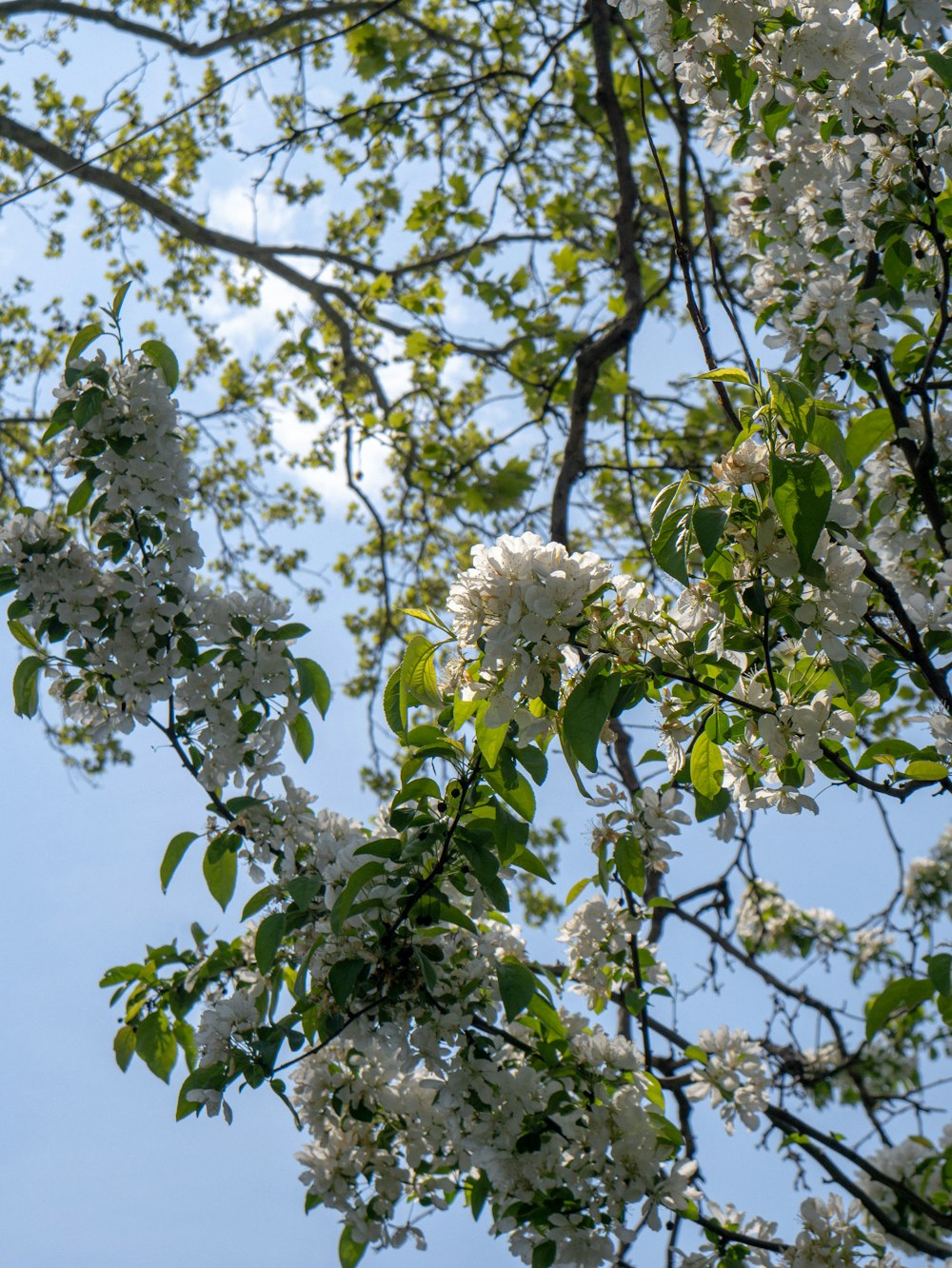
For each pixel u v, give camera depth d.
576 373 5.12
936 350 3.13
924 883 6.39
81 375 3.00
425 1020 2.73
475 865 2.45
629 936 3.20
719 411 7.99
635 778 4.20
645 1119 2.75
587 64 8.55
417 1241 3.00
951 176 2.92
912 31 2.93
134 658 3.02
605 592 2.18
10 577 3.03
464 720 2.21
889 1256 2.99
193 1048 3.26
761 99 2.63
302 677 3.05
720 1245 3.03
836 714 2.26
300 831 3.04
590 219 8.28
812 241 3.52
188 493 3.10
